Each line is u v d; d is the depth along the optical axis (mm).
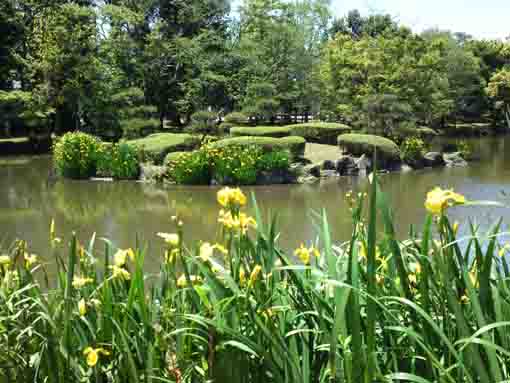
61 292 2021
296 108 28078
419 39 22062
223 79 25203
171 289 2061
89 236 7355
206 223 8156
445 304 1699
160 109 27641
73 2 24781
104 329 1853
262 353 1509
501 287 1728
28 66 21812
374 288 1432
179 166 12562
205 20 29781
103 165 13688
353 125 20312
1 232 7664
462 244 5195
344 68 22422
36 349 1999
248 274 1812
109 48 24719
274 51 26625
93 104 22203
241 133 16625
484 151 20891
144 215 8914
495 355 1376
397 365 1591
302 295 1730
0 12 22891
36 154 21766
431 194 1592
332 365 1392
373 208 1428
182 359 1741
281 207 9539
